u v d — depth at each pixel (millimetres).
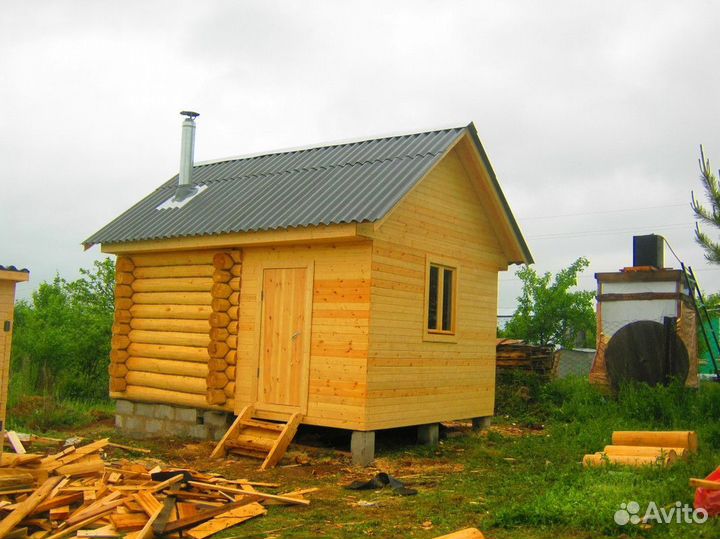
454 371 13578
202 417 13414
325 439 12688
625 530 6945
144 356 14281
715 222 11617
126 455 11812
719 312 21672
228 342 12836
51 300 24859
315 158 14562
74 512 7758
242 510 7941
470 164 13766
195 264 13516
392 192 11297
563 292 26719
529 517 7461
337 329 11531
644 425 14102
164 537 7117
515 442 13398
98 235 14477
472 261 14305
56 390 18297
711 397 14727
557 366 20188
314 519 7906
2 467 8633
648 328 17344
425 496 8984
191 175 15375
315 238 11234
